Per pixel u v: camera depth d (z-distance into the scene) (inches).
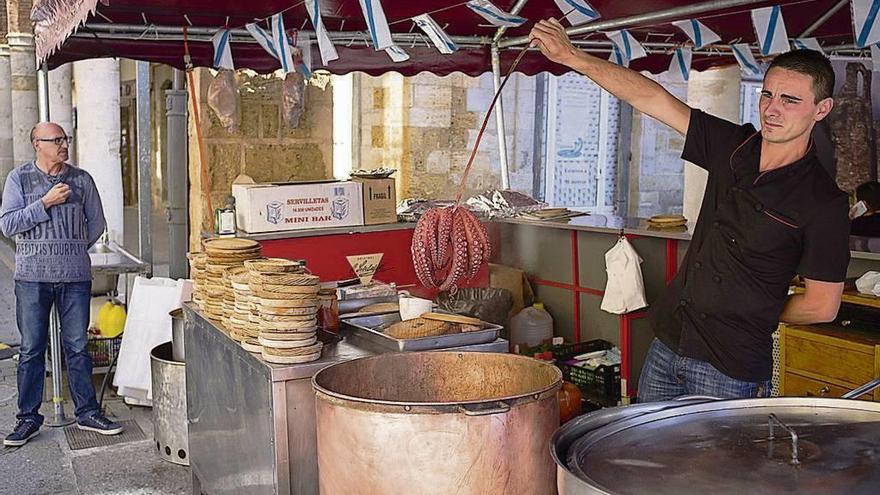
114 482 181.6
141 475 185.3
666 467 66.5
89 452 198.5
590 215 250.5
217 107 217.9
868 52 231.9
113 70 372.8
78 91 374.0
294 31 202.2
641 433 74.7
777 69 102.6
